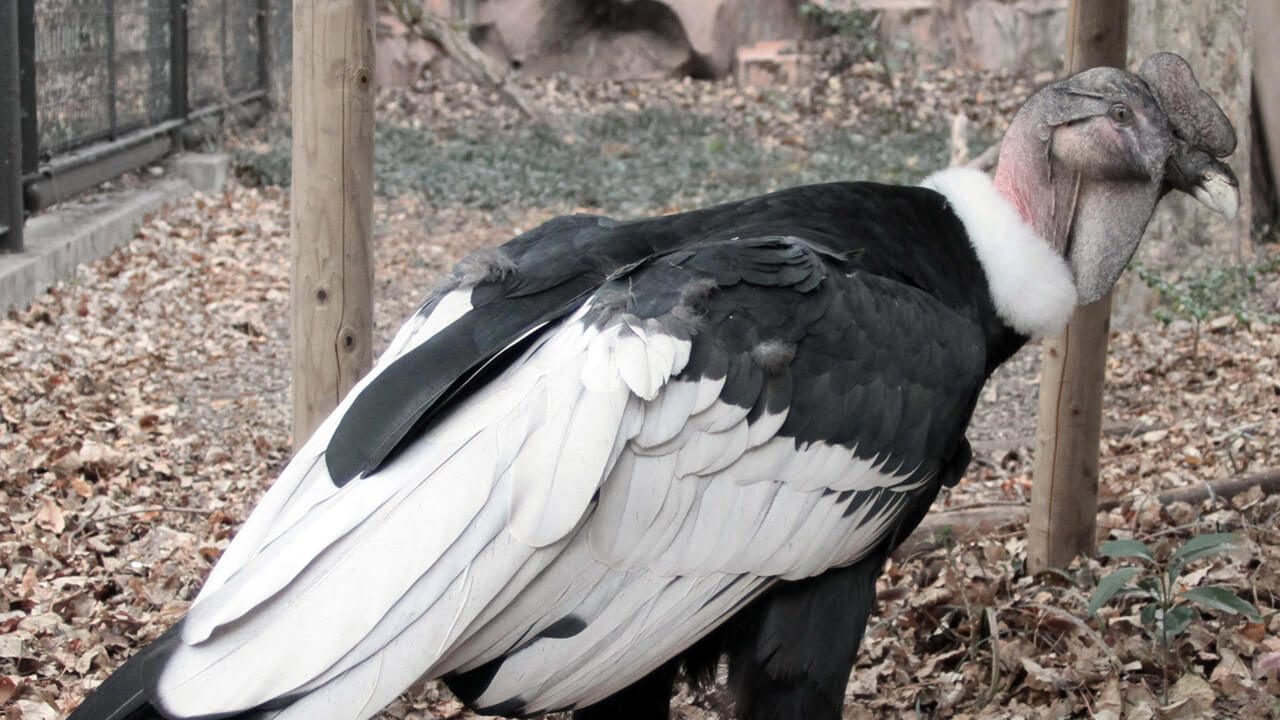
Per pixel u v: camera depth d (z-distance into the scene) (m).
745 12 16.50
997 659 3.81
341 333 3.90
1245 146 8.57
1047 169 3.18
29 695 3.75
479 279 2.76
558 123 13.88
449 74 16.08
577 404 2.39
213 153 11.32
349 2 3.73
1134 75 3.23
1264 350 7.14
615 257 2.81
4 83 7.46
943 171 3.28
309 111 3.79
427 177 11.91
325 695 2.16
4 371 6.41
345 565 2.24
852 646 2.82
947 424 2.84
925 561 4.89
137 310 7.84
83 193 9.52
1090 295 3.24
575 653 2.44
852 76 15.82
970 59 16.42
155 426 6.20
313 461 2.47
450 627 2.24
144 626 4.24
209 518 5.20
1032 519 4.62
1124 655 3.89
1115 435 6.31
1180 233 8.20
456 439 2.36
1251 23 9.52
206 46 11.74
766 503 2.60
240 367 7.23
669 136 13.85
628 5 16.48
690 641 2.59
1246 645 3.86
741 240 2.75
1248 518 4.87
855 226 2.99
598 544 2.42
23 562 4.60
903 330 2.77
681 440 2.49
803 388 2.63
